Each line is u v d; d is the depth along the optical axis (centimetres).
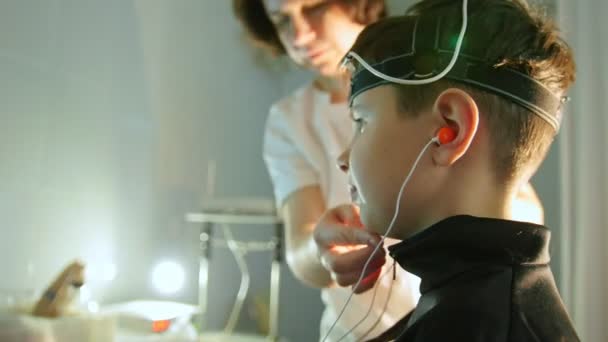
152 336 100
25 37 96
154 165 130
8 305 83
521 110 45
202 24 152
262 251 171
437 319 38
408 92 46
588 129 81
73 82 106
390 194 46
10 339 72
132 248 122
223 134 158
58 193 102
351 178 52
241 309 159
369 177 47
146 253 127
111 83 117
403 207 46
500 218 45
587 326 80
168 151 135
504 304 38
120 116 119
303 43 87
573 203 85
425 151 44
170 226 135
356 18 86
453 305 38
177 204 138
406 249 43
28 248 95
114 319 90
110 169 116
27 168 95
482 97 44
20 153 94
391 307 80
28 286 95
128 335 100
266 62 177
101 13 115
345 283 60
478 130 44
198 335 122
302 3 83
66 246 104
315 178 94
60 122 103
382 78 47
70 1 106
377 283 71
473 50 44
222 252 154
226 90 161
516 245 41
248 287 164
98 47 113
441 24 46
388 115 46
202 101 150
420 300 43
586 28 82
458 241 41
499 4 47
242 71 170
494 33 45
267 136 104
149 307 107
